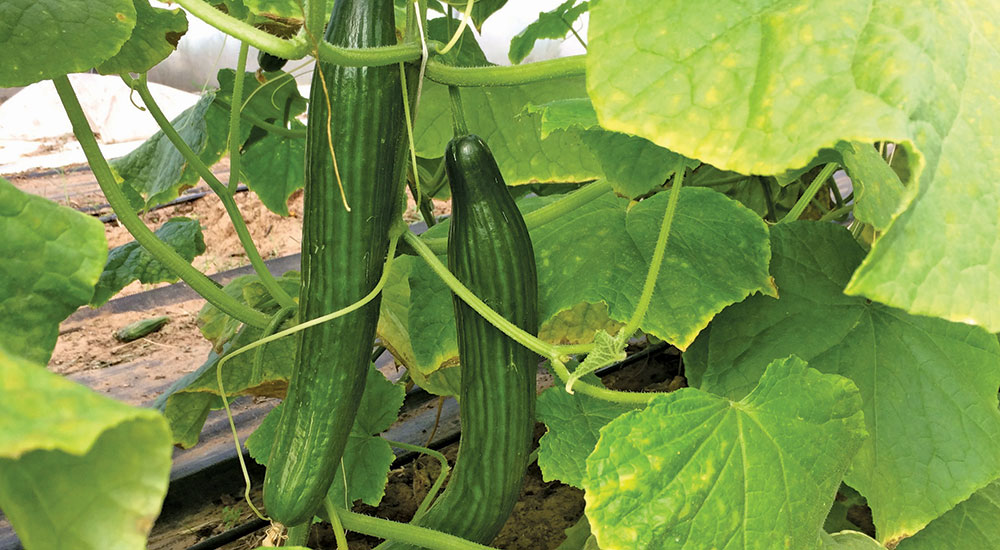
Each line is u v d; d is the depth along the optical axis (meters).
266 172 1.32
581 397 0.87
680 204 0.84
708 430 0.66
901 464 0.79
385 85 0.66
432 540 0.72
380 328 0.92
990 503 0.84
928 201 0.52
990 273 0.52
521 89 0.99
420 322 0.84
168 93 4.62
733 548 0.65
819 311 0.83
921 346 0.81
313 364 0.70
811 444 0.69
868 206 0.60
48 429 0.37
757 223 0.81
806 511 0.68
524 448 0.72
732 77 0.55
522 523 1.10
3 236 0.52
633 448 0.64
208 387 0.97
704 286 0.78
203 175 0.83
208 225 2.84
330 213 0.67
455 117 0.70
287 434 0.71
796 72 0.54
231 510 1.12
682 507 0.64
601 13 0.56
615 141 0.74
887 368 0.81
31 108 4.37
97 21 0.69
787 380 0.69
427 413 1.37
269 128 1.12
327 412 0.70
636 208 0.84
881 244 0.50
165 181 1.08
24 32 0.68
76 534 0.45
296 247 2.84
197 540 1.08
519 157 1.02
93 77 4.59
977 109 0.54
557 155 1.01
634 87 0.55
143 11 0.76
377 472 0.97
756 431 0.67
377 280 0.70
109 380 1.53
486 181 0.69
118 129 4.36
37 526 0.46
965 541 0.82
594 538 0.84
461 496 0.73
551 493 1.16
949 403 0.79
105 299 1.05
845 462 0.71
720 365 0.83
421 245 0.71
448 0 1.01
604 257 0.79
